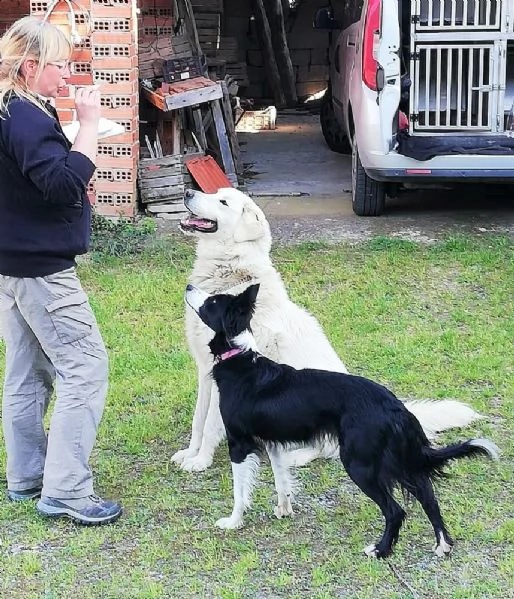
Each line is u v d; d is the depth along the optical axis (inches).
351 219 342.6
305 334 176.7
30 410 157.9
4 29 384.8
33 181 134.6
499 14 316.2
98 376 151.6
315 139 523.8
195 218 175.5
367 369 214.5
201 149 377.1
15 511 157.3
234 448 148.9
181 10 425.4
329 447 160.7
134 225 329.1
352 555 142.6
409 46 323.9
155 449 181.9
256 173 431.5
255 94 657.6
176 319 247.1
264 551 144.8
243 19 640.4
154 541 147.7
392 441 136.6
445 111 342.3
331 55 471.5
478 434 182.7
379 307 251.8
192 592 133.5
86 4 320.8
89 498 153.9
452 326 240.7
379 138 306.5
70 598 132.4
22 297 145.3
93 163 137.7
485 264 284.0
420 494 139.9
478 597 130.8
